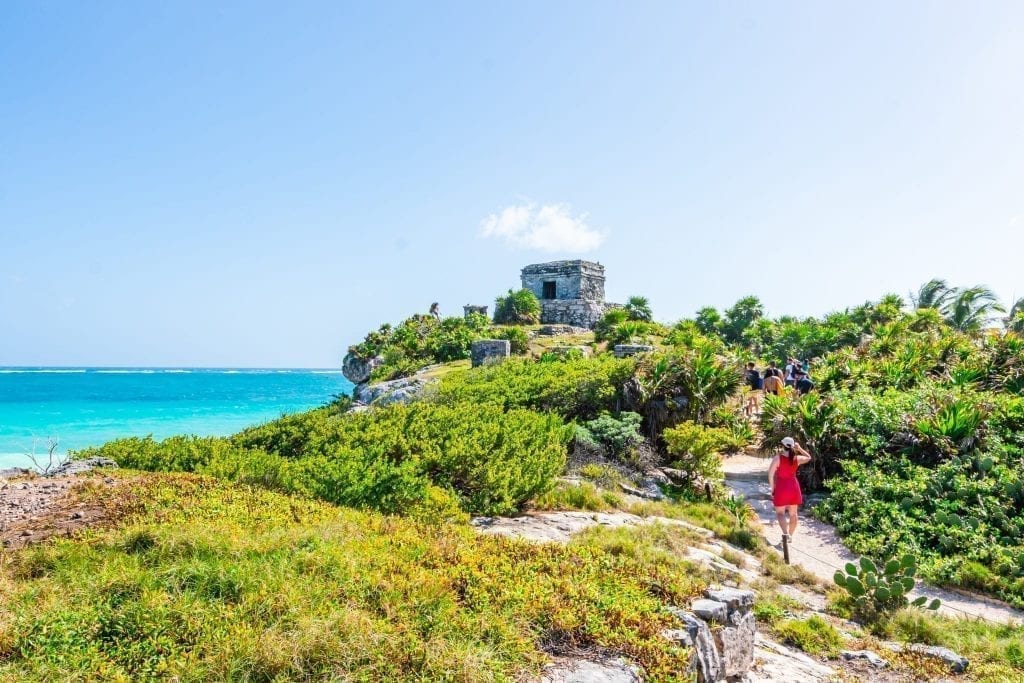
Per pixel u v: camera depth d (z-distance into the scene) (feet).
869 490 37.86
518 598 15.62
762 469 51.62
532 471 33.09
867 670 18.48
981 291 139.13
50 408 187.93
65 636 12.11
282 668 11.64
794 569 27.76
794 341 153.48
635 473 43.45
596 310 181.98
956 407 41.96
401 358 127.65
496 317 176.14
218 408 195.83
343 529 20.03
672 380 57.11
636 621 15.42
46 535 18.74
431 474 33.17
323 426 45.65
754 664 18.02
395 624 13.42
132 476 28.14
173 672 11.32
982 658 19.83
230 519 20.17
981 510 33.09
